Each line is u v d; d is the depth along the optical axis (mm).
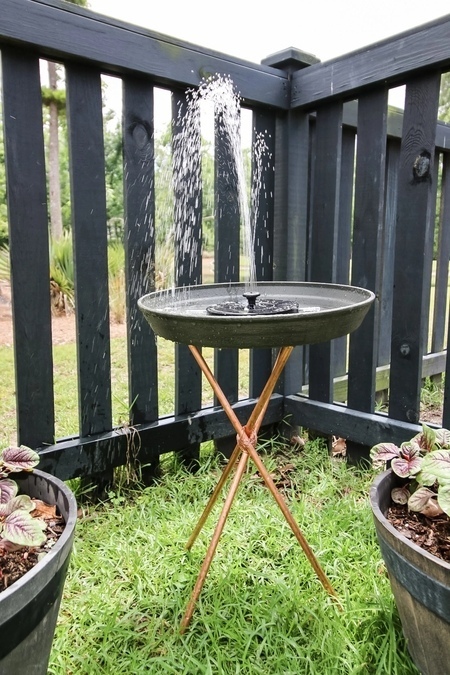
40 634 745
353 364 1808
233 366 1899
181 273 1683
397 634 976
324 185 1836
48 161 6734
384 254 2447
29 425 1433
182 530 1355
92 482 1591
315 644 963
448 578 736
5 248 5121
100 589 1141
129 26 1412
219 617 1038
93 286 1506
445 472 877
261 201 1901
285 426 2037
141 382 1659
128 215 1544
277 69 1814
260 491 1599
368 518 1385
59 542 770
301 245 1966
